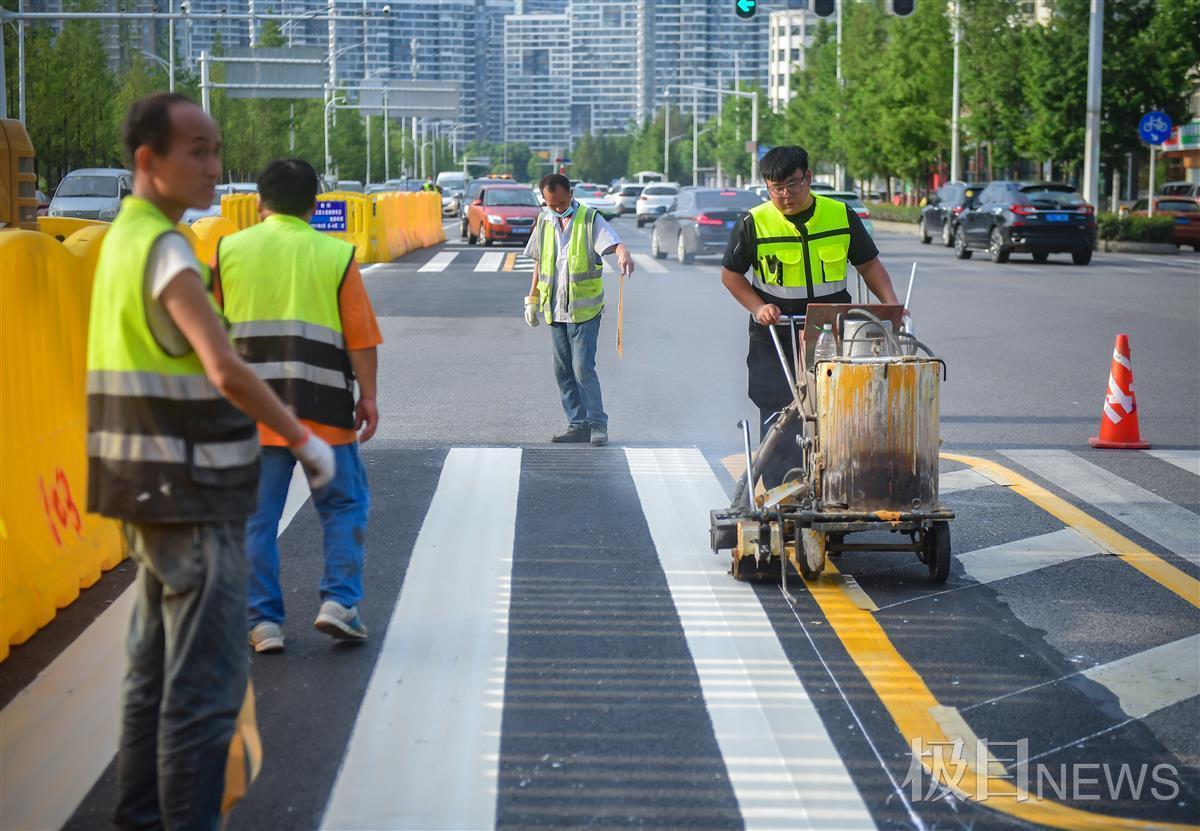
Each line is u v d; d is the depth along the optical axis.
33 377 6.21
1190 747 4.86
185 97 3.69
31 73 56.59
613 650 5.76
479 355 15.59
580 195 77.62
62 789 4.43
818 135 84.25
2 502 5.78
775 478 7.30
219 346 3.51
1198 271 30.09
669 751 4.73
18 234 6.08
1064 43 44.22
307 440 3.66
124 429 3.61
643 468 9.47
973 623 6.18
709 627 6.08
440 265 30.94
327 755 4.67
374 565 7.04
